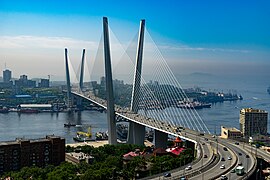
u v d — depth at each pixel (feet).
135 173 526.98
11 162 614.75
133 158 612.29
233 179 428.15
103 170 520.42
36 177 542.16
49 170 563.89
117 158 607.37
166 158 584.40
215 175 441.68
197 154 570.87
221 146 624.18
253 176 477.36
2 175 582.35
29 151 628.28
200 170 467.52
